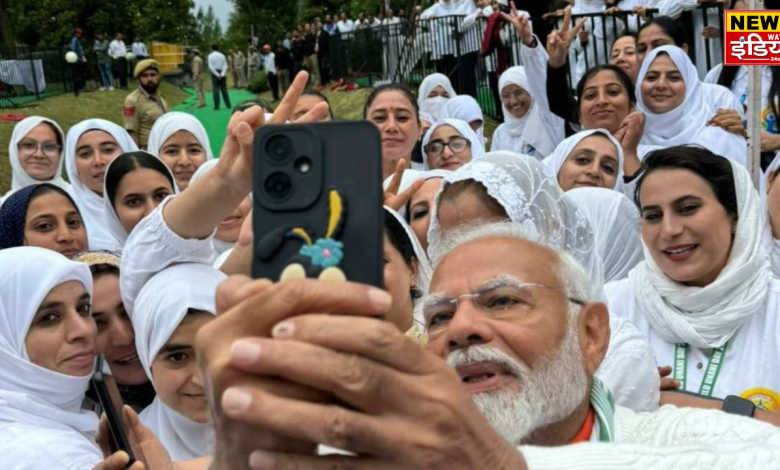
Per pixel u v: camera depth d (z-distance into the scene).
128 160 4.11
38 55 23.38
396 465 0.92
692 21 7.97
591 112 5.21
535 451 1.28
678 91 5.46
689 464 1.26
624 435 1.71
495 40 10.48
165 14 43.09
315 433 0.87
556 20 10.10
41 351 2.52
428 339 1.72
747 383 2.73
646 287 2.97
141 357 2.54
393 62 17.62
